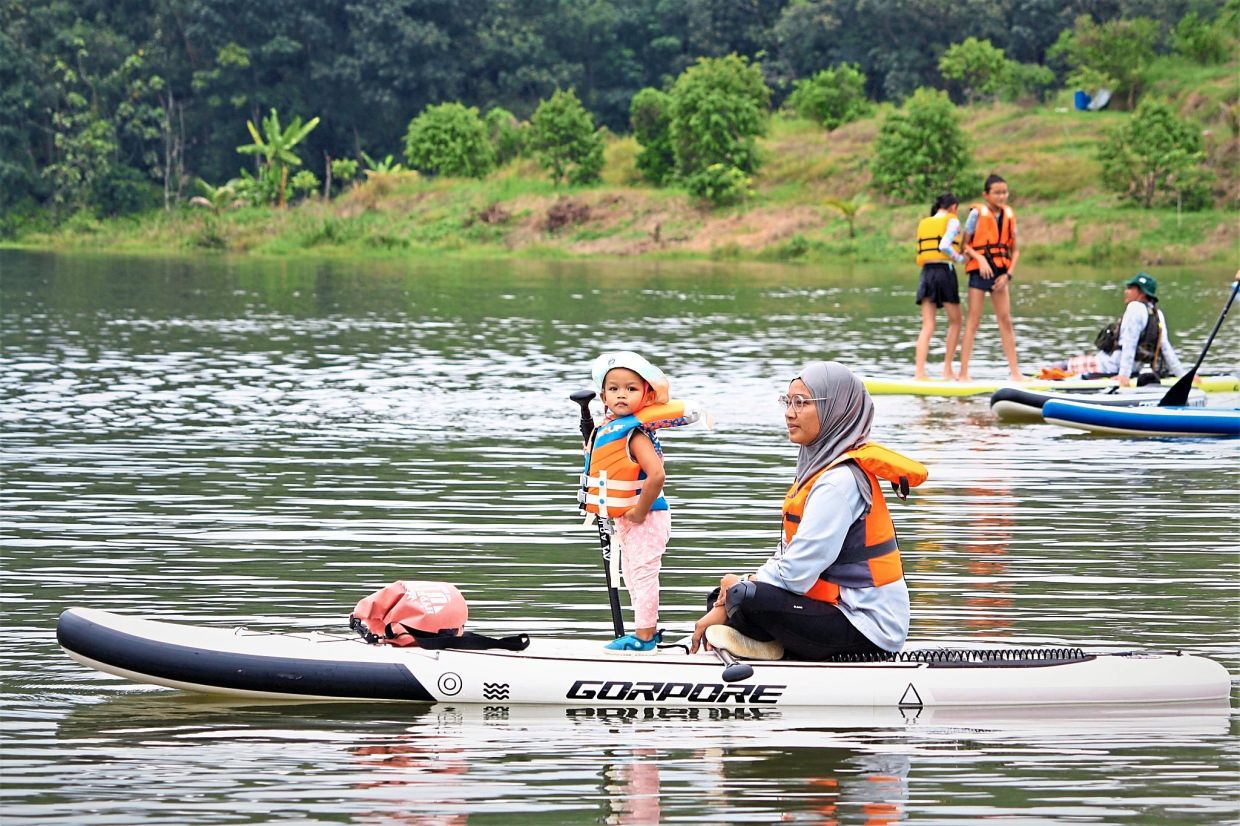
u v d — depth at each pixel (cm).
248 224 7606
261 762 703
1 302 3728
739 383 2197
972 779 686
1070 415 1762
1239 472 1508
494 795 663
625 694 782
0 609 972
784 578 787
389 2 9969
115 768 694
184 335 2908
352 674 785
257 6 9912
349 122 10225
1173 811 650
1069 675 795
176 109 10100
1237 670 853
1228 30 7288
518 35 10400
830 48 10038
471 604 991
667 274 5012
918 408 1973
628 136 8231
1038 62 9325
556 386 2172
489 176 7650
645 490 820
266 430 1761
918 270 5181
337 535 1201
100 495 1363
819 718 769
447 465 1529
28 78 9625
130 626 809
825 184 6625
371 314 3416
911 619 955
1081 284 4325
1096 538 1199
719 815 642
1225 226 5441
